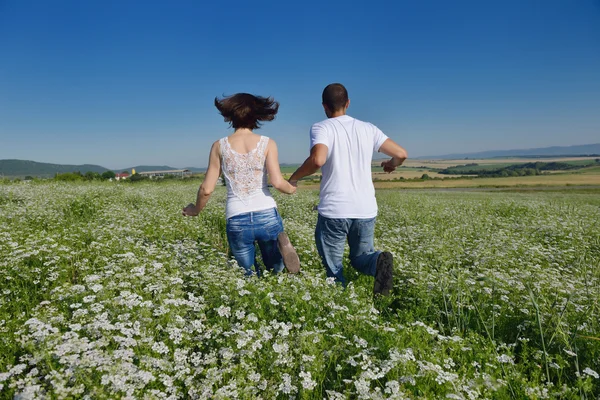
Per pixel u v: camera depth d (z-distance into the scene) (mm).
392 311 4258
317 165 4207
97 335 2809
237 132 4258
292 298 3734
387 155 4574
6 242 5383
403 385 2525
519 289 4309
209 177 4246
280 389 2486
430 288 4289
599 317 3705
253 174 4215
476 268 5418
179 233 7562
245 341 2803
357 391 2461
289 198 14664
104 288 3471
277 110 4391
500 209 13719
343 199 4344
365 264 4410
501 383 2562
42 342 2541
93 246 5543
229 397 2379
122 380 2268
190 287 4301
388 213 11438
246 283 3969
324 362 2855
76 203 10391
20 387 2205
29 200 11656
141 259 4824
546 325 3594
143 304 3111
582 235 8078
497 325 3730
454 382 2547
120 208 10094
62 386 2133
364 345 2871
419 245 6750
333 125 4375
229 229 4277
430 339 3279
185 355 2764
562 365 2936
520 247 6715
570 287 4398
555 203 15531
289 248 4172
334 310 3506
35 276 4426
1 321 3080
